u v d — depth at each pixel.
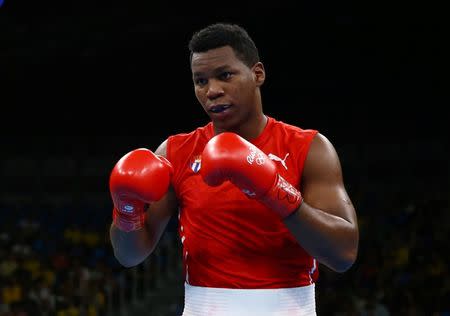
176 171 2.54
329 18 15.48
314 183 2.41
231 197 2.37
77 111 17.17
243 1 15.66
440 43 15.38
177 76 16.42
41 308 11.56
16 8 16.45
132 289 12.62
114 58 16.41
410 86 15.99
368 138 16.36
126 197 2.29
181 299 12.53
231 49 2.31
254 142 2.47
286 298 2.36
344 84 16.17
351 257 2.30
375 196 15.97
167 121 16.88
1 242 14.67
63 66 16.61
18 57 16.56
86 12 16.42
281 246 2.37
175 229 14.92
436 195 15.64
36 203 17.22
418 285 12.24
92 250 14.78
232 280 2.35
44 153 17.53
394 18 15.30
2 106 17.23
